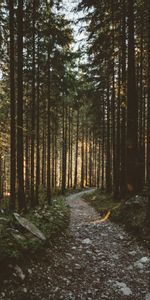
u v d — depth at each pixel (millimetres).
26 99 23531
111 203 18484
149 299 6262
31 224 8492
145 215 10969
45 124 29750
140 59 18000
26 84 21984
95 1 14133
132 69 13500
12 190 12094
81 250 9086
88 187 50781
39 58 19531
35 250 7434
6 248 6633
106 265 7973
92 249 9219
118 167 19406
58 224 11008
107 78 20641
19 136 12109
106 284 6883
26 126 24062
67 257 8266
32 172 18969
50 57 19719
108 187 25953
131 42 13453
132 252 8836
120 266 7922
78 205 23516
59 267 7430
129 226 11188
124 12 14227
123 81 16016
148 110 10578
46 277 6730
